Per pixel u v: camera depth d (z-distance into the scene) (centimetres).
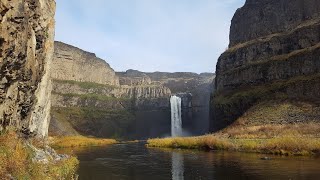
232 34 13025
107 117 15925
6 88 1961
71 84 16025
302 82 7625
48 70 3938
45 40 3111
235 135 6631
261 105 8056
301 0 10194
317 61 7769
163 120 17038
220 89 10869
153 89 17900
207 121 16238
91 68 17700
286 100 7612
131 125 16512
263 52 9956
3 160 1748
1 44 1642
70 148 7456
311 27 8819
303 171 2873
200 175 2933
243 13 12419
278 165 3303
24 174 1817
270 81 8812
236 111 9094
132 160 4506
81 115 15100
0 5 1541
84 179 2809
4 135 2048
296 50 8931
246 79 9669
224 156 4378
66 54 16525
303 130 5894
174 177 2892
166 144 6844
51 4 3844
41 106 3562
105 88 17138
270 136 5894
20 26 1861
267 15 11288
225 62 11269
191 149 5881
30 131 3122
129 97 17725
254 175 2777
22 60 2009
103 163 4178
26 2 2088
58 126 12212
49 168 2458
